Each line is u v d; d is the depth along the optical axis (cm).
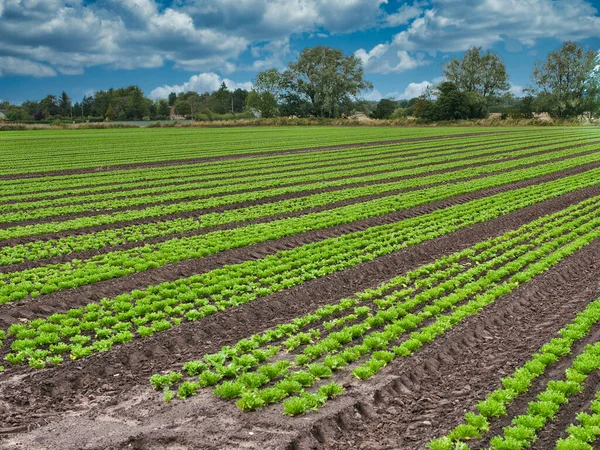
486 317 1280
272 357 1095
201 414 883
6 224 2316
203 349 1145
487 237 2103
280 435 818
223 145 6153
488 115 12356
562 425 855
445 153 5188
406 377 1002
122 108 17938
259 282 1541
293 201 2809
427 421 866
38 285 1488
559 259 1742
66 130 9581
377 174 3800
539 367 1011
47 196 3005
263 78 13938
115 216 2430
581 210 2514
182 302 1391
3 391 952
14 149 5634
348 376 1009
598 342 1116
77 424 855
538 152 5188
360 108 13550
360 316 1317
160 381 984
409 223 2298
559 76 11425
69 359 1077
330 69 13000
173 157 4928
